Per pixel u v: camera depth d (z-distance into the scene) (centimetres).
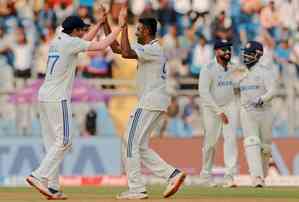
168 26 7350
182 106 6381
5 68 6438
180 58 7075
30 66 6819
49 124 3406
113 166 5978
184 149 6022
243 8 7525
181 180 3425
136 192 3381
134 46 3331
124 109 6203
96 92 6162
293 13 7569
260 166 4750
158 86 3406
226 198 3547
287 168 6019
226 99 4806
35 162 5897
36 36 7012
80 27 3409
